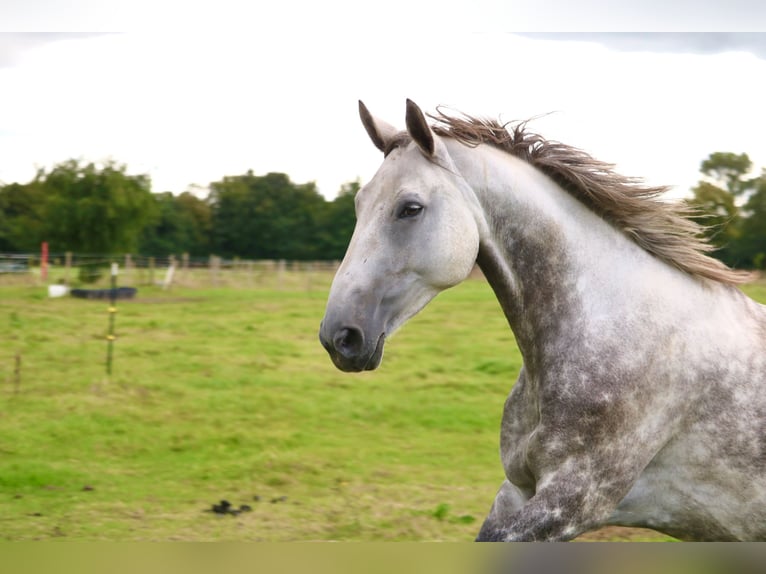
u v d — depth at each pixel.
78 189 33.09
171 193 51.25
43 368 10.94
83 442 7.46
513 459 3.32
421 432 8.10
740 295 3.40
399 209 3.09
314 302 21.72
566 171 3.31
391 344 13.55
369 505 5.67
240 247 52.50
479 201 3.21
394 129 3.35
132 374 10.66
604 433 3.02
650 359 3.08
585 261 3.22
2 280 25.25
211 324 16.09
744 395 3.12
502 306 3.36
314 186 53.88
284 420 8.45
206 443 7.47
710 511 3.17
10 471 6.38
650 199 3.34
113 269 11.68
